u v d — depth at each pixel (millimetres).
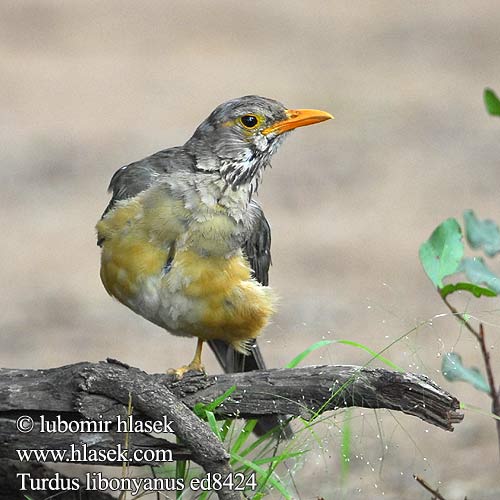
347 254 18547
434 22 35969
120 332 15750
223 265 8594
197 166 8945
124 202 8648
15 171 23156
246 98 9227
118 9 38906
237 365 9586
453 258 7941
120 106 28281
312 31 36062
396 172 22938
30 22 37031
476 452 11344
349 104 27578
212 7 39281
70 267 18453
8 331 15719
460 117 26328
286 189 22156
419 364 10789
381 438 9617
